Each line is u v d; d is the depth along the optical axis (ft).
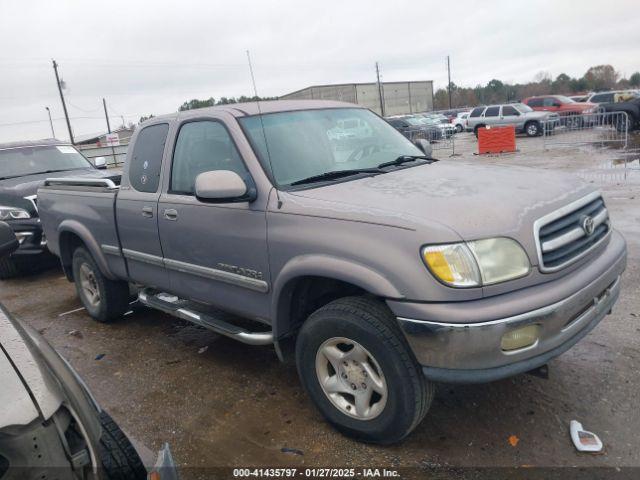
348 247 9.41
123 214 14.85
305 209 10.21
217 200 10.87
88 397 6.69
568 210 9.89
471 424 10.59
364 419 9.99
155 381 13.69
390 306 8.96
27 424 4.94
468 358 8.52
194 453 10.48
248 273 11.45
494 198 9.68
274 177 11.19
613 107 69.62
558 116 82.07
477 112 93.09
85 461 5.26
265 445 10.53
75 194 17.16
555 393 11.39
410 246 8.77
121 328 17.75
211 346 15.57
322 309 10.22
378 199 9.90
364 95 211.20
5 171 28.76
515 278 8.71
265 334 11.64
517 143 75.51
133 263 15.35
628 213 27.20
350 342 9.80
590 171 42.88
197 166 12.72
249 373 13.66
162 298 15.23
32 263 26.11
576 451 9.54
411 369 9.16
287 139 12.14
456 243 8.54
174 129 13.53
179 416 11.90
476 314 8.41
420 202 9.56
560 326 9.03
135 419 11.93
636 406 10.71
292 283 10.53
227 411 11.93
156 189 13.83
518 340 8.68
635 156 50.70
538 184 10.75
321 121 13.30
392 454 9.91
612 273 10.36
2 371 5.42
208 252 12.28
